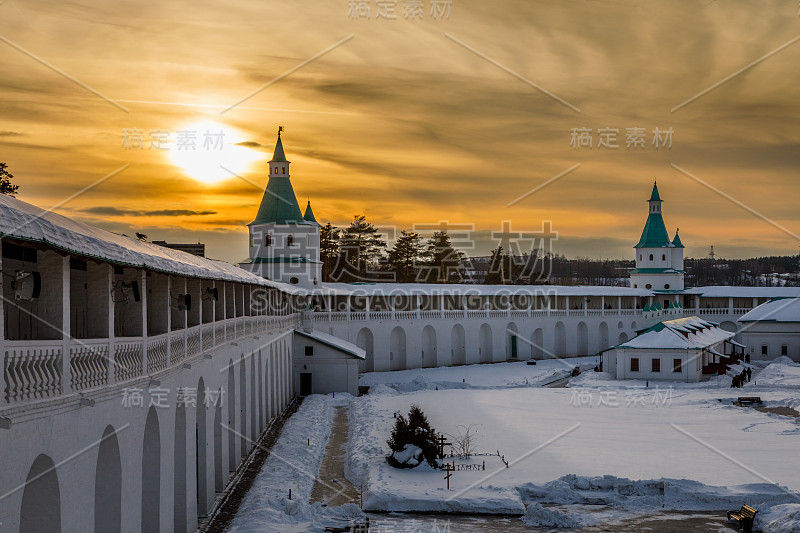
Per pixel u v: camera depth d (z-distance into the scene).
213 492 28.95
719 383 70.19
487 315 91.00
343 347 65.62
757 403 57.03
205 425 27.81
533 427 46.56
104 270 16.81
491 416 50.69
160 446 20.94
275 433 44.44
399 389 68.19
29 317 17.83
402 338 82.94
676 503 31.64
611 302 111.06
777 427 46.84
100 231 18.58
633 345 73.31
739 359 88.94
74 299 20.42
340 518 28.98
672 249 120.19
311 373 64.94
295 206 79.25
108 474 17.44
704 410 54.16
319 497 32.41
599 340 103.50
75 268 20.47
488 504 30.50
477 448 40.19
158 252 21.39
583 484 33.22
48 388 13.66
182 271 20.08
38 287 13.48
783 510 29.28
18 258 17.62
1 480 11.82
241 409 38.16
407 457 35.44
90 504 15.65
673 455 38.62
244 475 34.19
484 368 83.88
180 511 24.00
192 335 25.06
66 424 14.30
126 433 17.78
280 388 53.53
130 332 19.30
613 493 32.66
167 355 21.53
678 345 72.50
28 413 12.73
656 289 117.56
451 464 36.41
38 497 14.06
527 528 28.66
